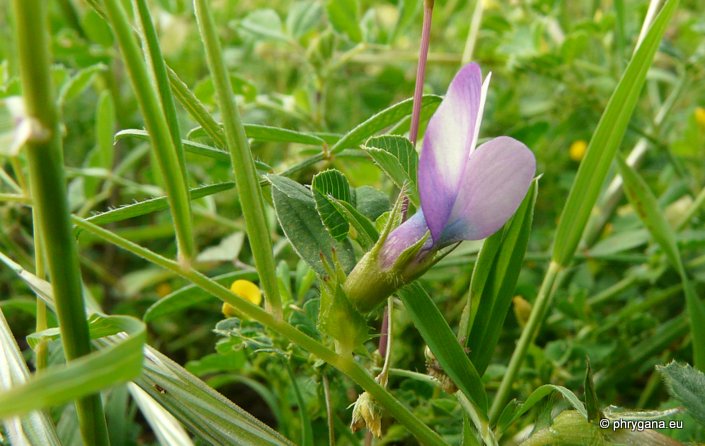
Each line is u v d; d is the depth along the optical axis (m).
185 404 0.07
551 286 0.10
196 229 0.16
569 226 0.09
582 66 0.16
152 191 0.14
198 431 0.07
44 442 0.07
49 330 0.08
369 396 0.07
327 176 0.07
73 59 0.16
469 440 0.07
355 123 0.18
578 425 0.07
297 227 0.07
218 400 0.07
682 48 0.19
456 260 0.12
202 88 0.13
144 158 0.18
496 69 0.18
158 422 0.08
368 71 0.21
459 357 0.07
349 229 0.07
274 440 0.07
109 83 0.17
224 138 0.08
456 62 0.18
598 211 0.14
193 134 0.09
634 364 0.12
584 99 0.16
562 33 0.17
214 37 0.06
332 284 0.07
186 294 0.10
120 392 0.11
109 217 0.08
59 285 0.06
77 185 0.15
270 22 0.15
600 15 0.17
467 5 0.21
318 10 0.15
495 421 0.09
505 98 0.17
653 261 0.13
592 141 0.09
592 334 0.12
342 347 0.07
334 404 0.10
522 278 0.14
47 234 0.05
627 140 0.18
